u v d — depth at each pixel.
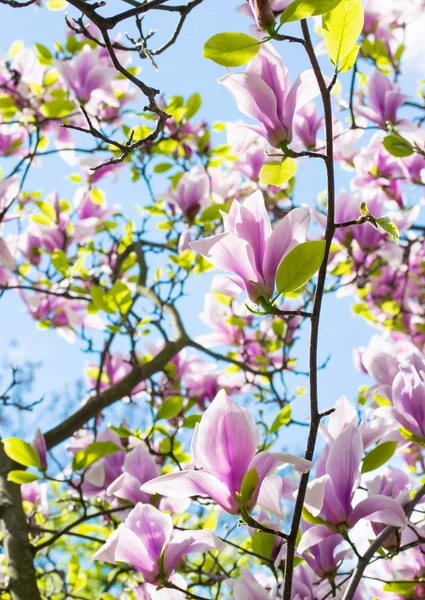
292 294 2.55
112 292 2.24
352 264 2.77
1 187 1.98
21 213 2.31
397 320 3.00
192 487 1.37
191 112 2.75
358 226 2.43
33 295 2.81
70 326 2.83
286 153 1.44
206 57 1.42
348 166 2.79
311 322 1.39
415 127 2.23
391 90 2.23
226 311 2.90
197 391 2.69
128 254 3.07
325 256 1.39
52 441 2.28
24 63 2.90
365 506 1.43
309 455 1.38
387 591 1.65
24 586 1.92
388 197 2.46
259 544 1.57
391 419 1.55
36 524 2.23
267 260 1.40
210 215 2.55
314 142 2.33
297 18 1.40
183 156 2.96
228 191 3.00
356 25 1.42
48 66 2.84
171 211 3.00
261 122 1.44
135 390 2.62
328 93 1.41
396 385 1.55
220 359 2.66
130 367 2.68
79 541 3.18
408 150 1.78
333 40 1.42
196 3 1.58
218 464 1.37
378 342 1.63
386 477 1.55
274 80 1.44
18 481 1.84
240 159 2.92
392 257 2.46
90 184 2.98
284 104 1.44
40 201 2.84
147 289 2.80
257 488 1.36
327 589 1.59
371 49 2.69
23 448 1.84
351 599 1.47
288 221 1.40
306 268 1.38
